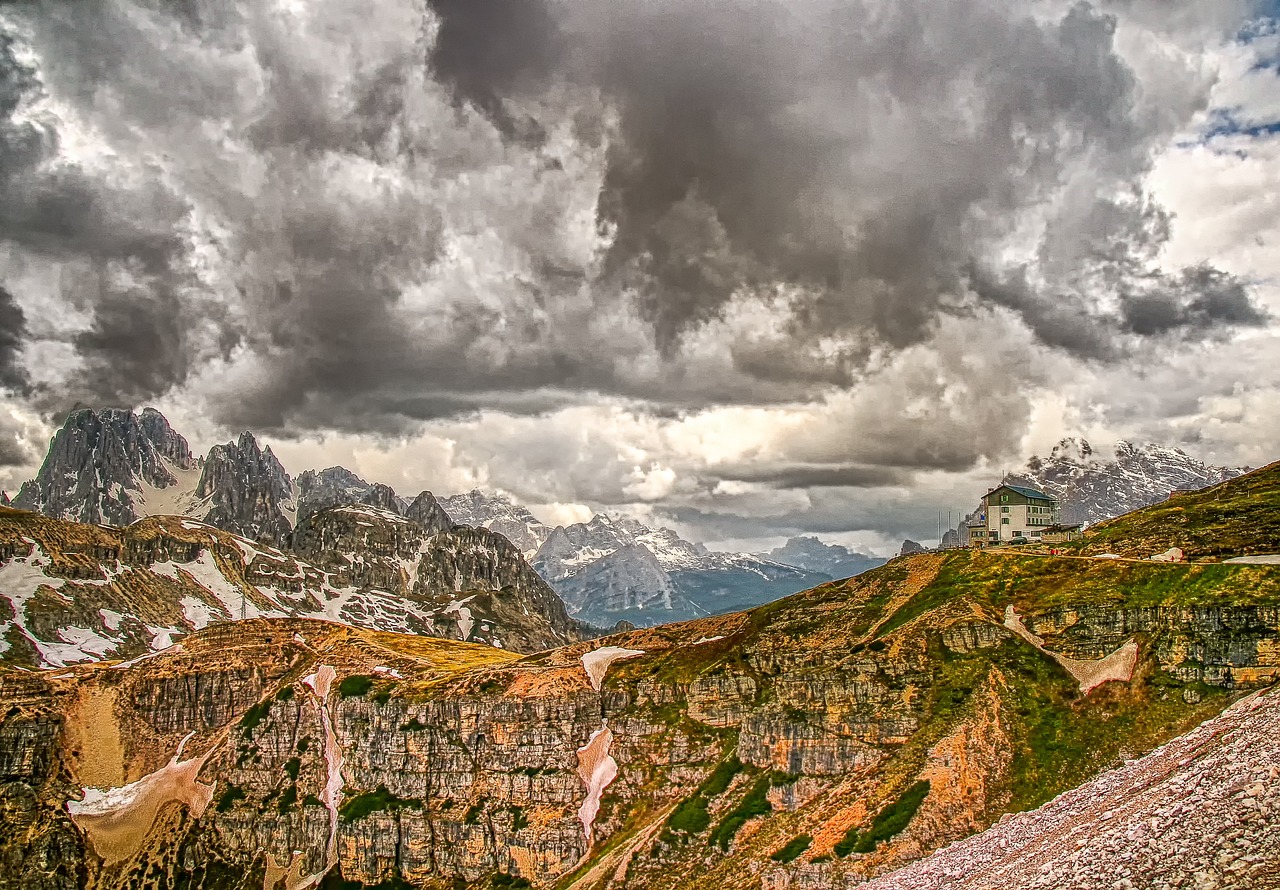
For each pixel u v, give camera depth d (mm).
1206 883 78188
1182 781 108812
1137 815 104750
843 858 182750
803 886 183625
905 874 161000
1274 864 75250
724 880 199625
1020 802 179875
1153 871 85812
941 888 140750
